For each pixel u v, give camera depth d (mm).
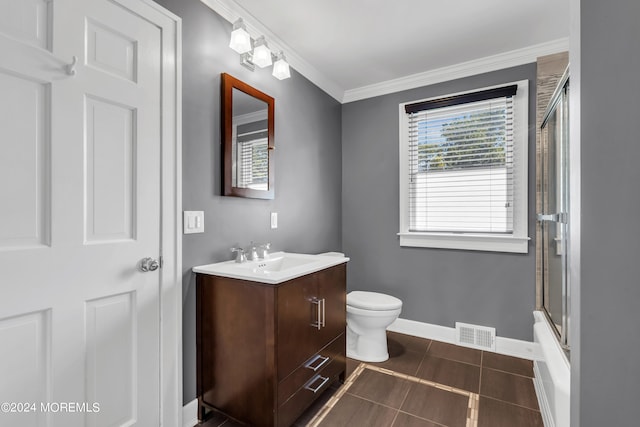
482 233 2467
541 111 2205
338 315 1912
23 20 1017
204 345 1584
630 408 634
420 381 1973
